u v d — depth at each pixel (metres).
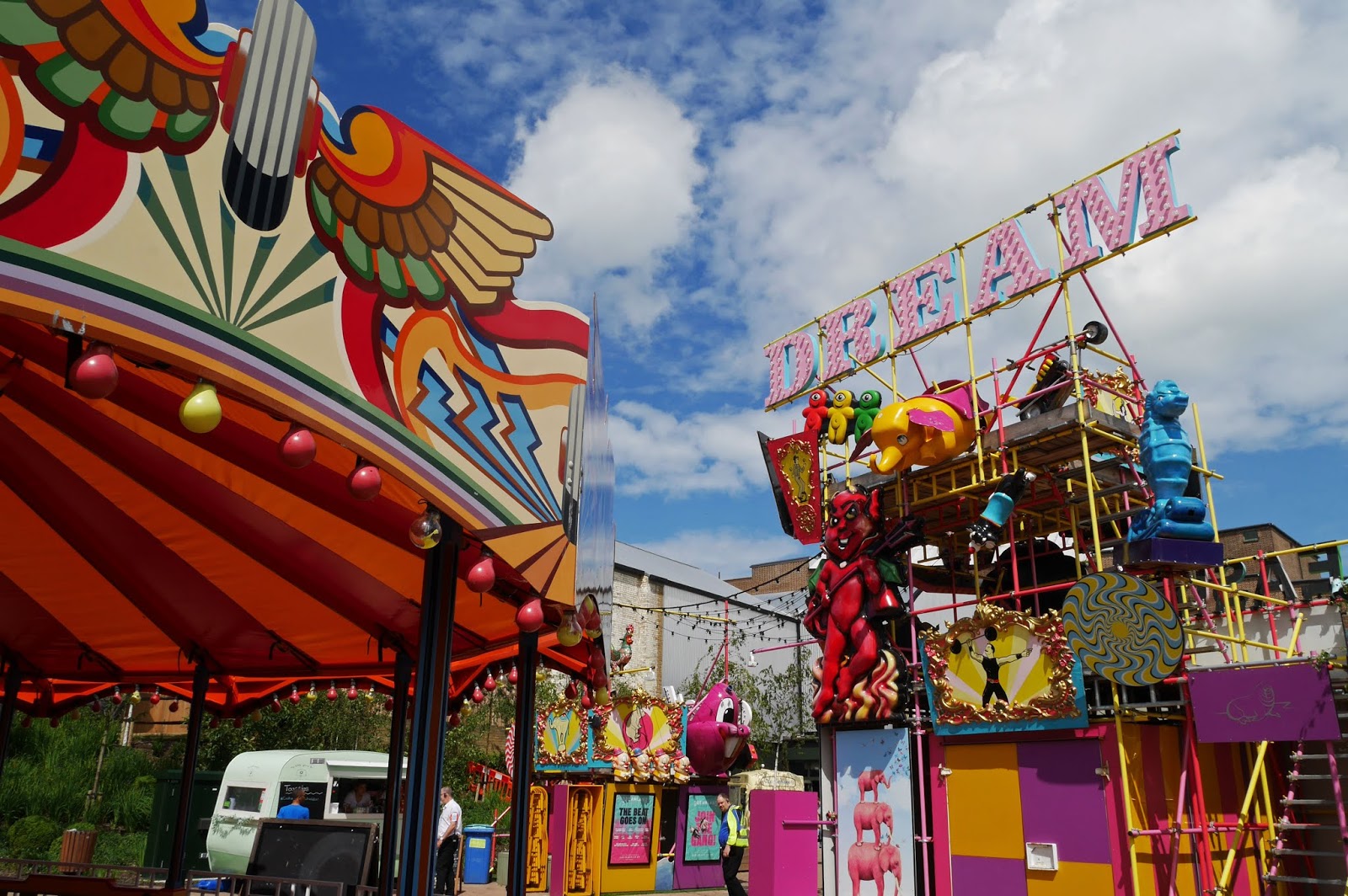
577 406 6.46
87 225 3.68
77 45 3.73
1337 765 11.23
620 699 19.94
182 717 28.92
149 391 6.30
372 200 5.01
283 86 4.48
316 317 4.57
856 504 14.86
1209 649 11.73
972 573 16.97
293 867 9.76
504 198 6.04
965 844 12.62
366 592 9.03
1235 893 11.46
